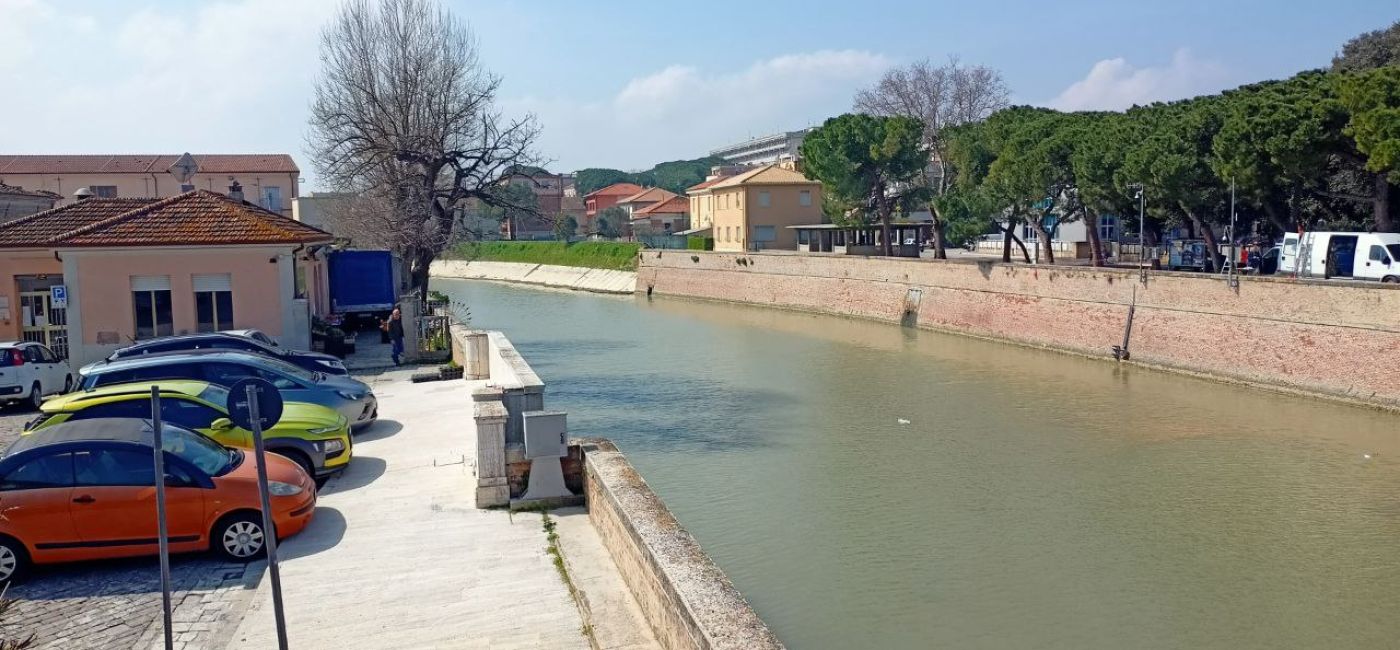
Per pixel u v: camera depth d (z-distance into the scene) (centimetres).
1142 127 4106
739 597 756
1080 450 2394
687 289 7212
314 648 945
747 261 6631
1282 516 1888
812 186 8231
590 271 8575
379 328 3694
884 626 1452
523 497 1363
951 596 1551
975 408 2909
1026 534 1814
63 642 959
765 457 2367
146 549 1143
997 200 4906
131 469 1147
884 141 5775
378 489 1467
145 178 6894
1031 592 1561
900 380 3422
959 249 7588
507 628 979
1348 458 2273
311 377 1880
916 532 1833
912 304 5088
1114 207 4369
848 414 2848
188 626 997
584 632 965
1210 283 3325
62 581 1121
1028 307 4238
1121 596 1544
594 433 2623
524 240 10675
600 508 1219
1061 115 5159
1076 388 3212
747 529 1861
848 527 1864
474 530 1267
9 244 2631
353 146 4150
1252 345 3167
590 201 14475
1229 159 3431
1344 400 2844
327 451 1496
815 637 1420
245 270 2652
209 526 1170
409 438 1812
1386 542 1744
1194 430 2575
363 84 4156
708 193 9331
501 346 2184
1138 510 1939
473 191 4241
